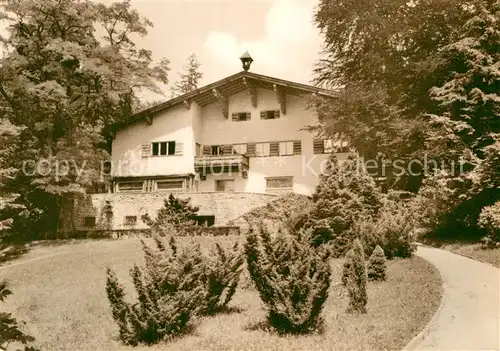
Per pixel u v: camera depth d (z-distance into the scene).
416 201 25.44
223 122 37.97
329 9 33.66
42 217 33.53
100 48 33.75
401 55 31.69
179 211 26.59
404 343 8.77
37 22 32.66
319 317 10.28
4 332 6.07
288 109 36.59
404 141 27.83
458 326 9.79
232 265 12.58
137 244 24.86
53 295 16.08
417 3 29.83
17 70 32.75
